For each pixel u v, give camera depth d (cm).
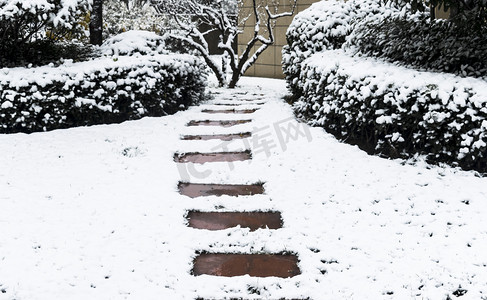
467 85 566
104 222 450
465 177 544
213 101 1106
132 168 602
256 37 1338
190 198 517
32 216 461
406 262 378
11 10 777
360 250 399
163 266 377
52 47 923
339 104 740
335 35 1040
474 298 330
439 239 412
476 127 548
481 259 378
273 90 1286
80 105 781
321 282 355
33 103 750
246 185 565
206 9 1369
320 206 488
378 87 638
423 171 570
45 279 356
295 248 405
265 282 354
